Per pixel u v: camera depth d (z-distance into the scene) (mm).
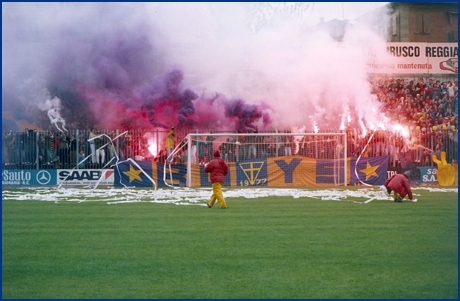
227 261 9320
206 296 7348
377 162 27797
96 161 27781
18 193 22516
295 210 16359
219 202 16969
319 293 7469
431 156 28641
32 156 27391
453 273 8539
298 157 27312
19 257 9719
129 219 14453
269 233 12094
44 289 7715
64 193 22469
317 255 9781
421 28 35781
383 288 7723
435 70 34531
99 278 8273
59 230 12656
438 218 14570
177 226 13164
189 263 9180
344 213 15602
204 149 28031
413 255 9789
